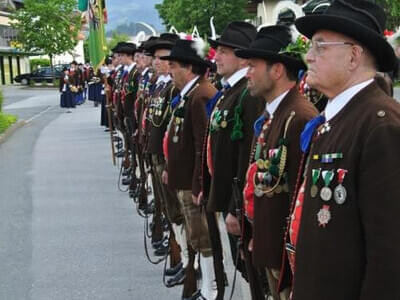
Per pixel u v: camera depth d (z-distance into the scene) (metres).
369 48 1.80
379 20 1.87
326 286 1.79
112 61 11.54
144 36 8.12
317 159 1.86
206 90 3.64
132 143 6.84
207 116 3.54
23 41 38.59
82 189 7.50
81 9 10.08
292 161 2.39
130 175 7.36
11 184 7.92
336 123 1.84
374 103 1.75
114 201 6.84
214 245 3.45
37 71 41.00
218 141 3.06
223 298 3.66
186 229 3.88
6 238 5.53
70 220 6.07
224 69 3.12
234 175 3.05
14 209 6.57
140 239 5.39
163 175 4.11
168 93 4.43
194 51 3.72
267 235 2.48
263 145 2.56
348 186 1.74
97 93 21.53
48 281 4.47
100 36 9.80
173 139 3.81
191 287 3.89
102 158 9.84
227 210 3.08
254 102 2.90
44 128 14.84
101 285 4.36
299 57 2.51
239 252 3.07
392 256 1.65
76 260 4.89
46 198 7.06
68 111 20.00
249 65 2.62
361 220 1.73
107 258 4.91
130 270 4.64
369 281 1.68
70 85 20.86
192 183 3.66
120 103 8.33
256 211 2.54
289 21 3.31
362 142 1.72
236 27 3.13
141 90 6.21
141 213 6.24
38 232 5.68
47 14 37.91
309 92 3.14
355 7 1.85
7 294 4.25
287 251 2.20
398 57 1.93
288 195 2.43
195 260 4.02
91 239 5.43
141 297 4.13
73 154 10.36
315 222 1.83
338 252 1.76
